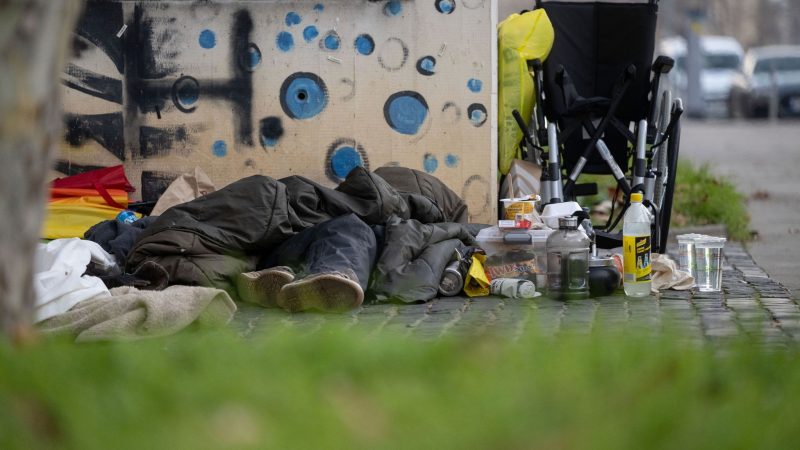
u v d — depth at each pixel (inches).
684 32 5674.2
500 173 1278.3
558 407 436.8
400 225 994.7
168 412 431.8
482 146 1243.2
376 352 528.7
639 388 465.4
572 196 1189.1
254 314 908.0
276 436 404.8
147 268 937.5
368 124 1247.5
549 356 514.3
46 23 485.7
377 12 1238.3
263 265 1007.6
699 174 1774.1
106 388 455.5
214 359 516.1
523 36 1226.0
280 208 997.8
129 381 470.0
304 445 396.8
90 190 1163.3
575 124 1169.4
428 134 1246.9
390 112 1246.9
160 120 1246.9
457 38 1238.9
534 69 1168.8
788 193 2096.5
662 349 545.0
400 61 1243.2
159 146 1246.9
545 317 879.7
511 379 474.6
